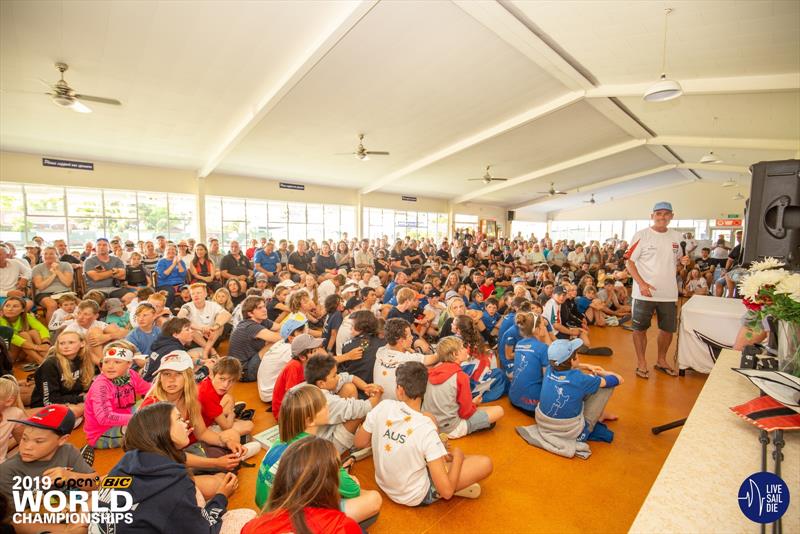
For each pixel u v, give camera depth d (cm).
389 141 936
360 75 614
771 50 468
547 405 266
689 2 395
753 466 107
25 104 598
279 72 567
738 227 1816
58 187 880
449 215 1859
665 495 97
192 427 229
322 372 233
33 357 430
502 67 636
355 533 112
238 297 649
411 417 196
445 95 715
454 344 272
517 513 201
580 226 2300
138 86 562
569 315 523
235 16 437
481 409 292
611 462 248
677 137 1028
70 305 425
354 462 245
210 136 798
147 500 133
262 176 1176
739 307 389
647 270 388
